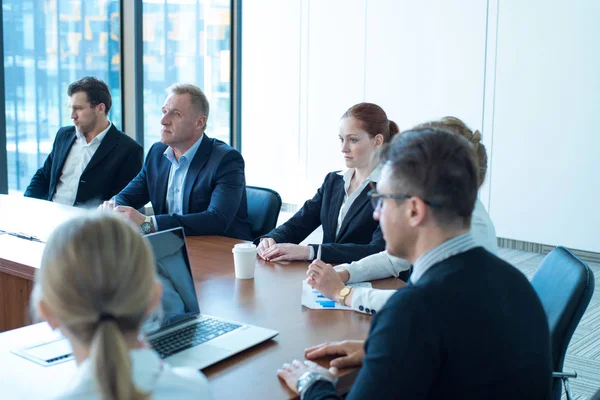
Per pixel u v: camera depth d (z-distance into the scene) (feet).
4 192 15.58
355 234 8.19
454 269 3.70
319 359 4.70
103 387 2.44
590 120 16.35
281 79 21.98
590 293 5.51
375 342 3.59
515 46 17.30
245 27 22.54
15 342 4.89
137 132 19.12
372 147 8.25
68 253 2.61
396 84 19.53
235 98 23.00
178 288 5.28
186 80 20.76
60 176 12.76
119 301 2.62
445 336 3.53
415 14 18.89
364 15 19.88
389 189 3.91
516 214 17.85
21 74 15.99
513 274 3.90
